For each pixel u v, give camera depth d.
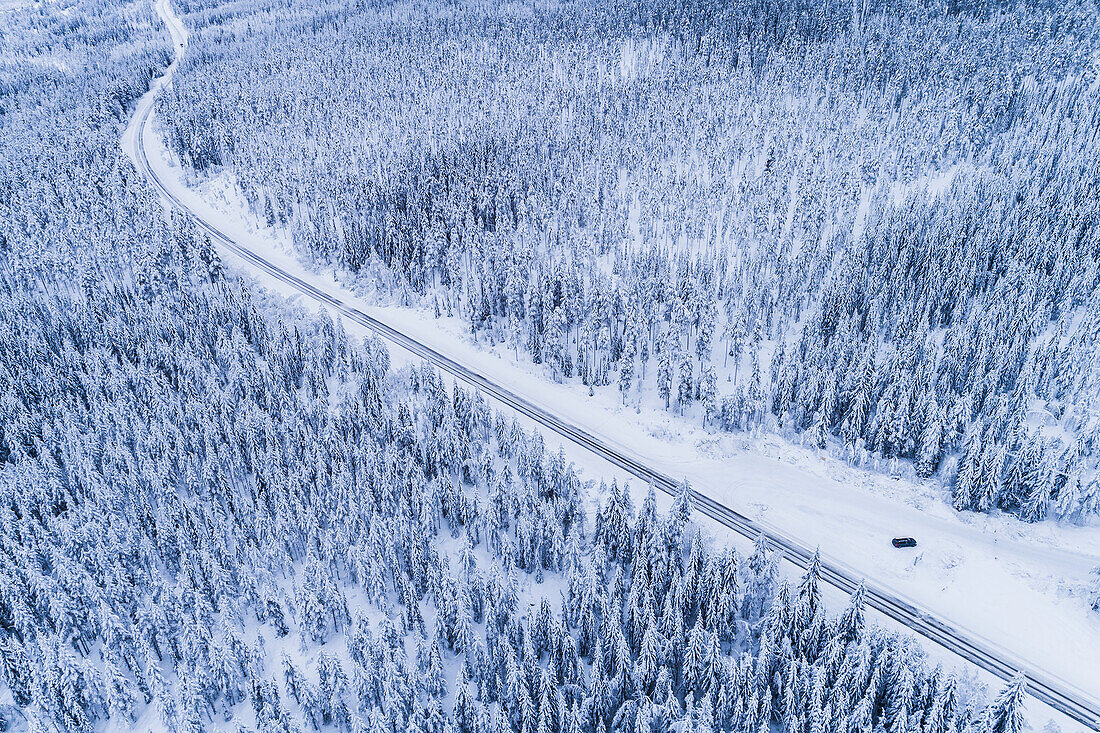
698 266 98.19
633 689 47.06
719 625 50.31
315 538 60.16
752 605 53.41
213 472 64.69
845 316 81.38
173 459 67.94
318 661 47.94
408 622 55.41
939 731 41.91
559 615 55.12
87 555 57.25
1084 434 61.12
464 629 50.50
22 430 71.56
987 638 53.84
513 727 46.50
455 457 67.56
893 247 91.75
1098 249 86.31
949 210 98.81
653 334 88.31
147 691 51.88
